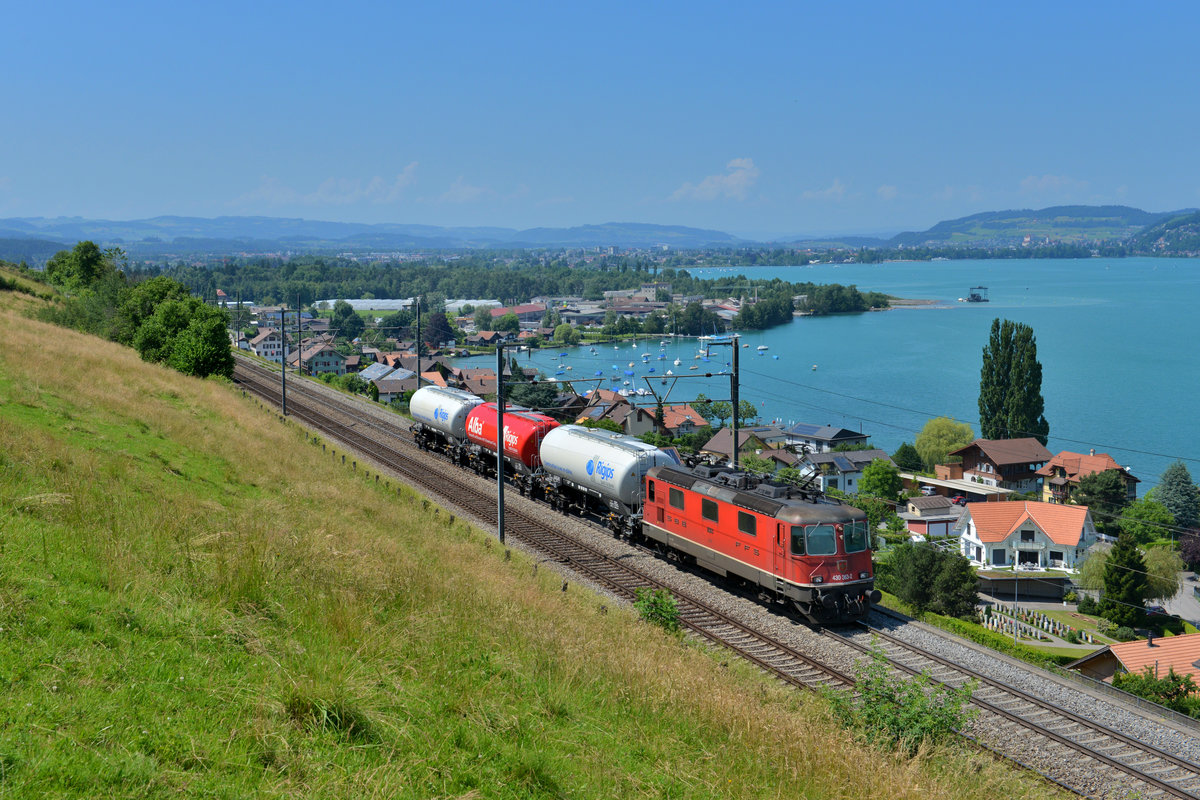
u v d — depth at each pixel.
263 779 8.09
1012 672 22.06
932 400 132.62
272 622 12.65
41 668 9.16
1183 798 15.88
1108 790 16.12
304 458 38.28
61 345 44.94
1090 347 191.75
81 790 7.17
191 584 13.22
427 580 18.20
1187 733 19.09
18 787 6.91
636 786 10.38
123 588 12.07
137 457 25.23
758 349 192.62
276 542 16.72
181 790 7.57
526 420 41.06
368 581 16.20
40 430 23.78
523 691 12.86
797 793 11.36
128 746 8.06
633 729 12.65
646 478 31.95
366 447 51.03
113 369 42.81
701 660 18.97
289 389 74.50
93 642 10.20
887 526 70.81
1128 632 48.31
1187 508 77.69
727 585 29.00
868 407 128.50
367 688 10.62
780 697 17.47
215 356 59.91
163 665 10.08
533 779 9.70
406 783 8.79
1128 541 53.50
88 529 14.34
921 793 11.71
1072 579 61.06
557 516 37.44
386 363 160.38
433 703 11.26
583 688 14.11
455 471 46.19
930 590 41.44
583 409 111.81
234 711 9.37
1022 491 85.94
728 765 11.94
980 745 16.56
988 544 64.12
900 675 21.36
